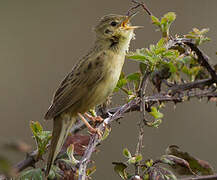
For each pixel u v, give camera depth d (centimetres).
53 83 1495
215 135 1329
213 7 1541
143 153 1292
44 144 699
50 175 666
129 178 626
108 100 933
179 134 1326
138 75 779
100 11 1591
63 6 1612
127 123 1320
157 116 734
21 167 693
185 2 1545
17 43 1564
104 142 1294
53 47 1566
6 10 1609
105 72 920
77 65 942
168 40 793
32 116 1420
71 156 627
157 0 1548
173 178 616
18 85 1482
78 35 1574
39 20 1602
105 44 966
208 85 804
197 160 720
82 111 910
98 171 1268
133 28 988
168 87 821
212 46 1449
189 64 864
